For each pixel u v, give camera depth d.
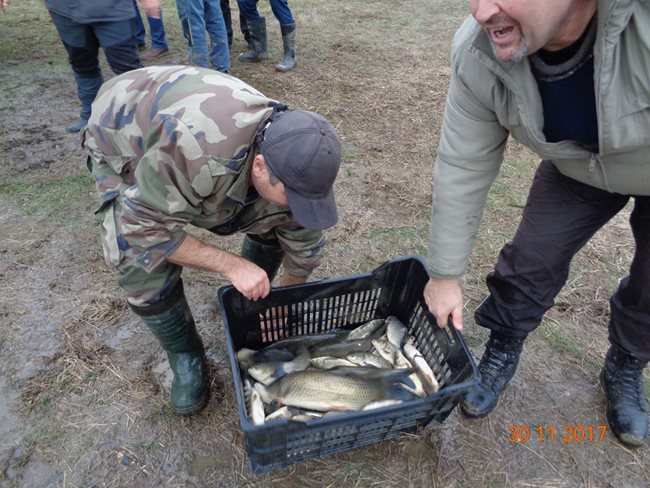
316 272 2.79
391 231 3.12
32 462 1.89
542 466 1.94
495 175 1.55
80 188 3.38
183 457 1.92
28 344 2.33
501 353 2.11
